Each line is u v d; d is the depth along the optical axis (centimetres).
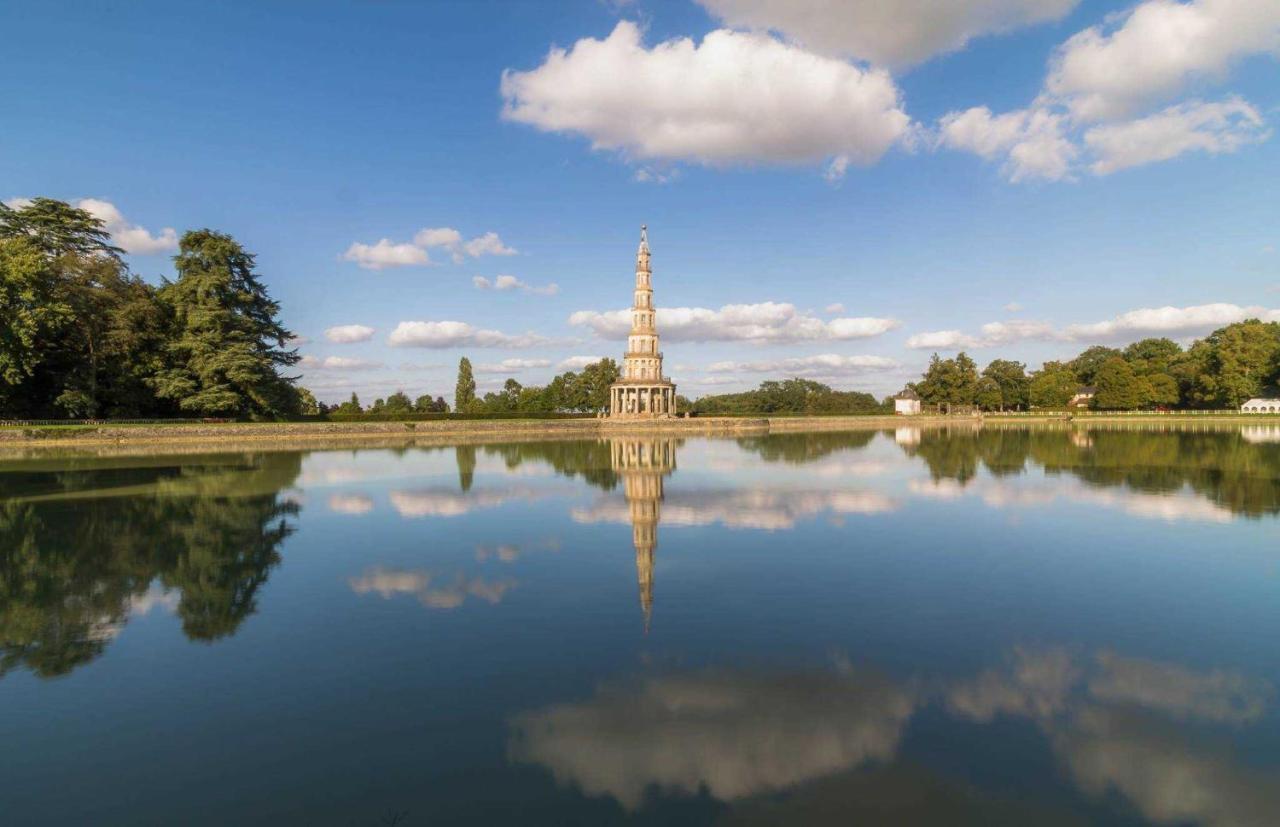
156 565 1970
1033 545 2183
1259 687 1154
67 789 890
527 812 838
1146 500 3033
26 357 5712
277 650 1338
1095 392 14200
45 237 6950
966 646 1344
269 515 2755
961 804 844
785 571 1888
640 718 1063
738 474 4162
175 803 859
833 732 1020
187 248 7375
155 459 5097
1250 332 12356
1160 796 853
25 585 1773
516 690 1162
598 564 1973
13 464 4653
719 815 827
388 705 1111
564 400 13275
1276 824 803
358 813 838
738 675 1216
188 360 7200
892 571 1883
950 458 5122
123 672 1241
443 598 1661
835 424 11675
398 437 8050
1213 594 1666
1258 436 7350
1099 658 1283
